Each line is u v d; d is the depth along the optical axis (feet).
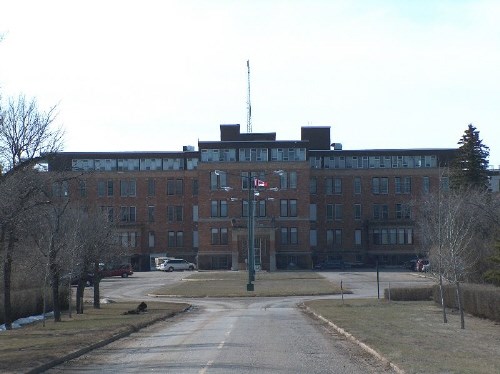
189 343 76.33
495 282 122.62
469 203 161.48
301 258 334.03
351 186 352.08
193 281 246.47
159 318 116.37
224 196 336.29
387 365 55.67
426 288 155.84
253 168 336.49
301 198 336.08
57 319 110.83
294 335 85.76
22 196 77.30
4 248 90.12
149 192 353.31
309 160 347.56
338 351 67.72
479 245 135.23
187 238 352.49
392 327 90.02
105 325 97.86
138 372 53.88
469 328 92.02
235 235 326.44
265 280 245.45
